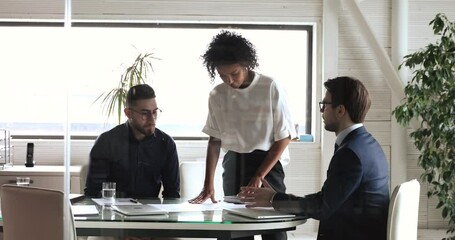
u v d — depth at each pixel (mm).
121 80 3590
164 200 2904
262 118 3299
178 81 3459
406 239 2441
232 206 2689
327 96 2654
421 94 3430
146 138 3074
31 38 3775
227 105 3320
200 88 3436
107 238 2277
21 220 2078
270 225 2346
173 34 3723
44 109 3688
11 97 3746
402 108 3373
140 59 3633
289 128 3324
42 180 3447
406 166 3359
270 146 3268
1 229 2217
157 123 3232
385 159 2549
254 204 2768
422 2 3578
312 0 3697
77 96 3549
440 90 3416
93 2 3695
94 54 3635
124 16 3748
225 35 3590
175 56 3592
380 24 3598
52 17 3789
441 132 3338
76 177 3066
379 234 2430
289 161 3305
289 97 3441
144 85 3480
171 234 2248
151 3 3725
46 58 3723
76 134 3234
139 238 2270
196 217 2348
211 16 3711
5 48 3818
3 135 3701
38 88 3711
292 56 3568
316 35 3686
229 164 3201
